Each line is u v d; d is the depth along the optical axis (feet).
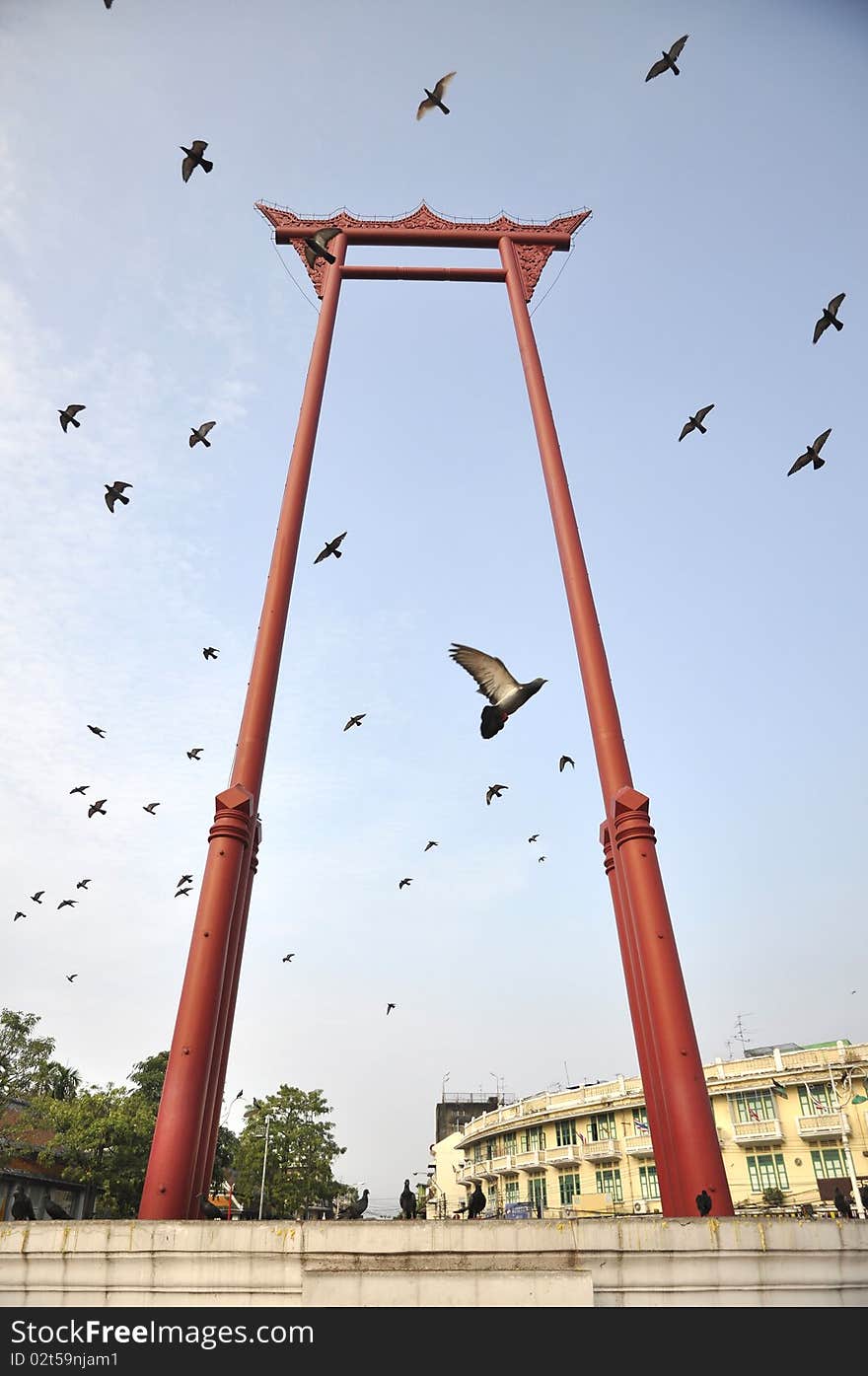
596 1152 157.58
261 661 67.10
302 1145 169.99
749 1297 37.93
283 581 71.67
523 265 101.71
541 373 88.22
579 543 75.66
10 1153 137.18
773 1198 131.75
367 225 103.04
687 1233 39.09
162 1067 176.24
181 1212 46.39
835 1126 131.34
